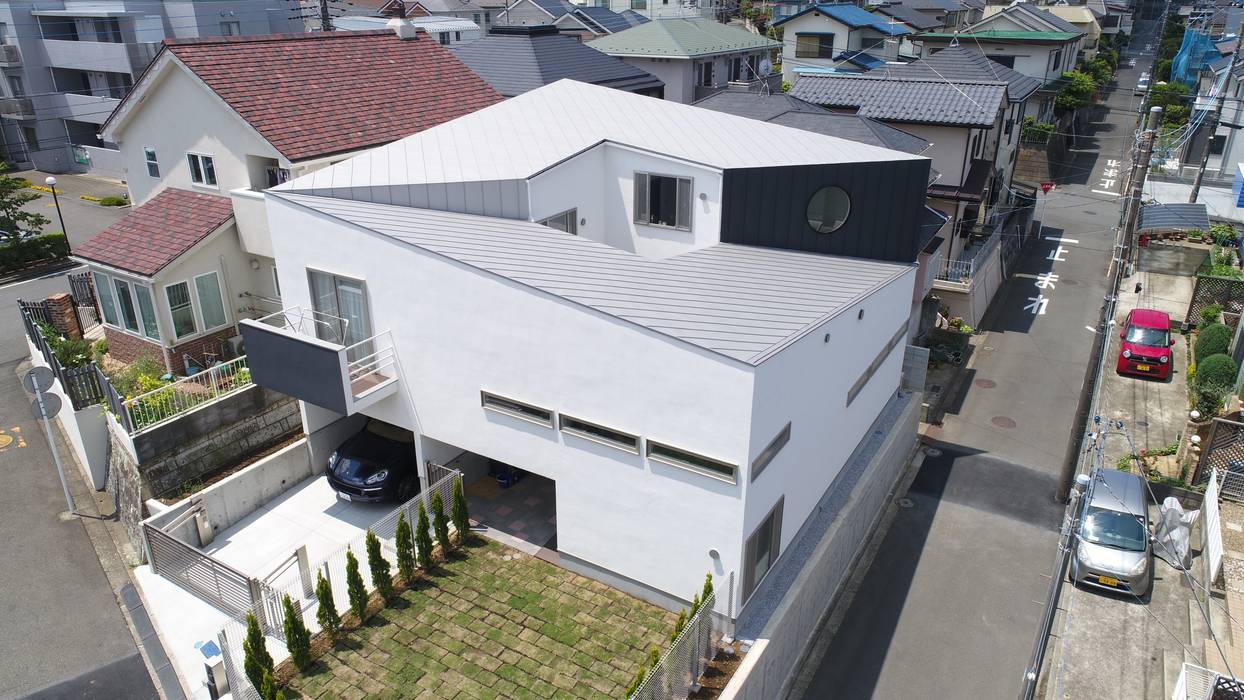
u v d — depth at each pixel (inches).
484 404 526.9
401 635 470.9
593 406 476.7
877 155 677.3
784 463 486.6
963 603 586.6
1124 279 1216.2
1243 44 1729.8
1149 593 582.6
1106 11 3065.9
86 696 470.0
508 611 490.3
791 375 460.8
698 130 731.4
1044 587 601.6
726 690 417.4
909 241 642.2
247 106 742.5
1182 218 1154.0
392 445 619.8
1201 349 894.4
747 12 2901.1
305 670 445.7
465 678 439.2
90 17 1657.2
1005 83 1150.3
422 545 520.7
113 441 634.2
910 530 673.0
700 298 505.7
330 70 863.7
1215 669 494.6
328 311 587.5
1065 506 701.9
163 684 477.1
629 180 689.0
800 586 509.7
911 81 1207.6
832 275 603.8
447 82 955.3
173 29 1642.5
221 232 743.7
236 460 652.7
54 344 750.5
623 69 1228.5
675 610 490.3
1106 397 864.3
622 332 448.5
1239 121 1432.1
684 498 458.9
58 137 1717.5
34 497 660.1
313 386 552.1
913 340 940.6
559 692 429.4
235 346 767.7
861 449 674.8
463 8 2657.5
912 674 522.9
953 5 2630.4
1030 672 432.1
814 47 2145.7
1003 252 1222.9
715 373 422.6
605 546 505.4
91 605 540.1
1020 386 918.4
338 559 550.6
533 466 519.8
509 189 605.9
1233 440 644.7
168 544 537.0
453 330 522.0
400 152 661.9
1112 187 1691.7
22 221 1266.0
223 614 525.0
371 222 543.5
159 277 700.7
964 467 765.3
